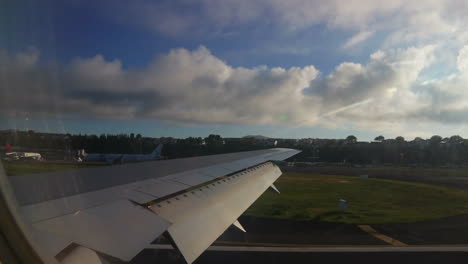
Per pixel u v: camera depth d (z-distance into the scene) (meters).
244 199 5.02
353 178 27.86
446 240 9.00
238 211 4.36
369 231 9.80
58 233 2.22
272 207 13.14
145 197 3.58
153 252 7.14
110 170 4.82
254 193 5.61
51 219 2.41
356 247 8.27
